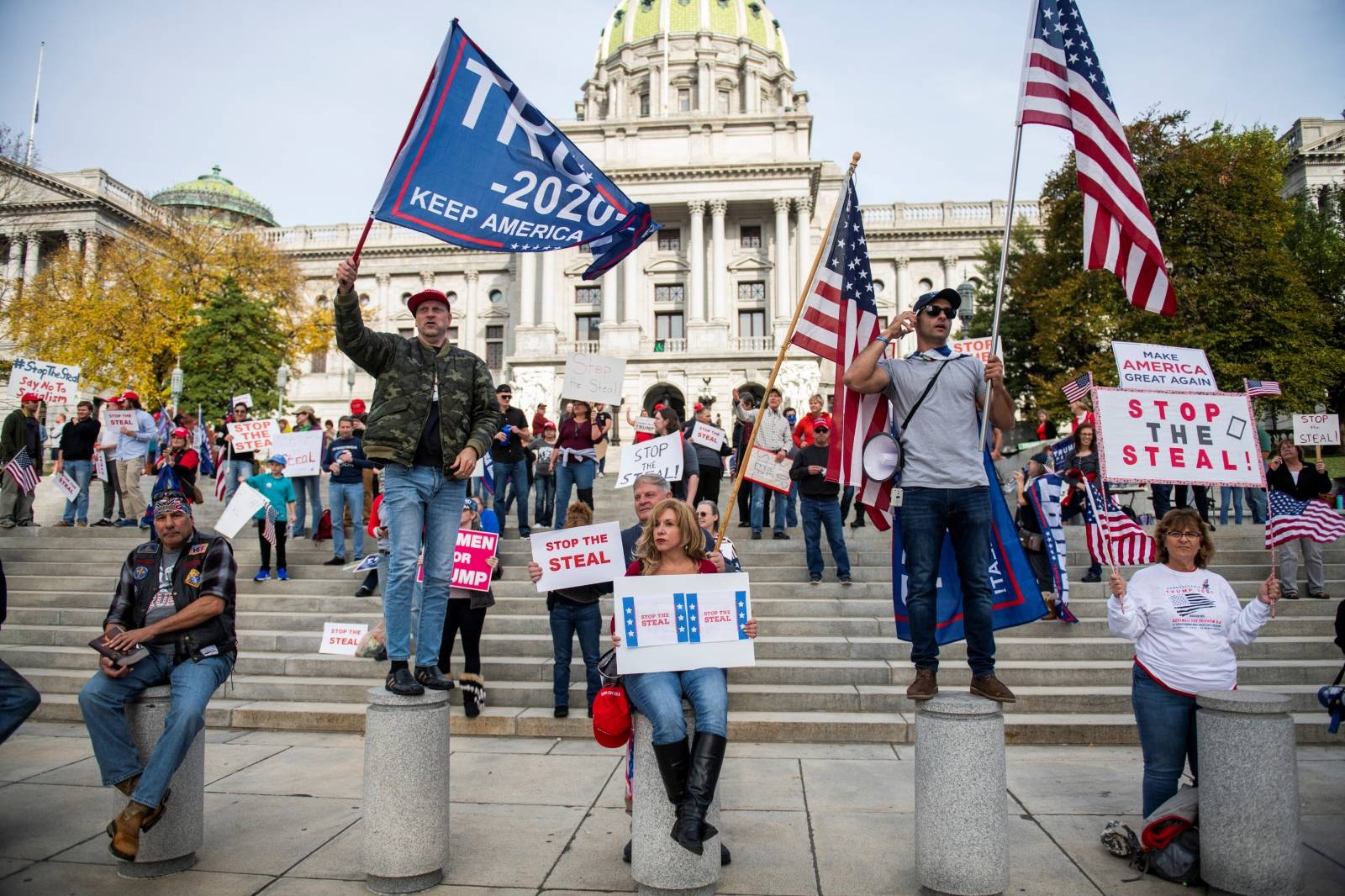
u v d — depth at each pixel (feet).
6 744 24.44
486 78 18.15
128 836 14.49
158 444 59.72
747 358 150.82
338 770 21.84
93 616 35.29
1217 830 14.11
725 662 14.46
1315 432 52.03
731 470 52.75
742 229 165.78
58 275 134.62
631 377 152.56
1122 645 28.76
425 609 16.19
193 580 16.63
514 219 18.75
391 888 14.48
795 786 20.30
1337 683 16.19
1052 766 21.88
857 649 29.19
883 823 17.74
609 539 20.31
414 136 17.49
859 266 21.06
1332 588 34.76
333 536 40.57
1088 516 20.15
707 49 217.56
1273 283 92.58
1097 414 18.65
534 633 32.30
